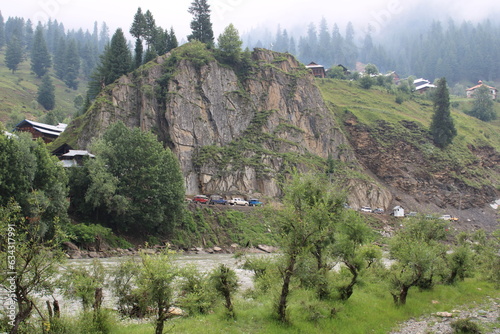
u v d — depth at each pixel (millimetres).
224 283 25500
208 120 101875
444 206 119438
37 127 99312
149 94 96125
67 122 142500
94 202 58281
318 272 26906
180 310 25047
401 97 167000
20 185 44000
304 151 113750
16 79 197875
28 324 17703
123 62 108625
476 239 59031
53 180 49781
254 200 88625
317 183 30609
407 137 135500
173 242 67188
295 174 30062
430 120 157750
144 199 63438
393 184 123375
